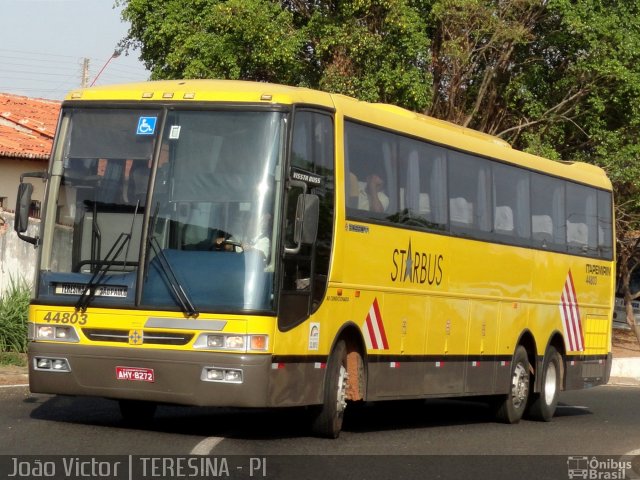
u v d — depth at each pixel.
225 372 11.43
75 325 11.90
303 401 12.25
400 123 14.71
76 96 12.54
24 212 12.41
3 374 17.98
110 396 11.80
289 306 11.89
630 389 28.55
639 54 31.70
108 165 12.20
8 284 22.70
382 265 13.99
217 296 11.59
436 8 29.83
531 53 33.38
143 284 11.73
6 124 35.31
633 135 32.81
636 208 34.34
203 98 12.12
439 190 15.66
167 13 30.61
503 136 33.84
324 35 29.72
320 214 12.59
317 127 12.64
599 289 21.70
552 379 19.45
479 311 16.81
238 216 11.77
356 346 13.52
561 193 20.05
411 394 14.84
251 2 29.11
